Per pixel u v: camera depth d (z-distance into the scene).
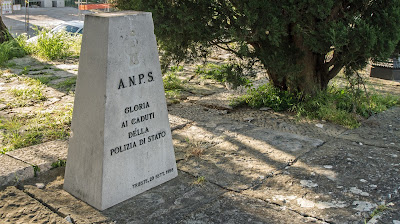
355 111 7.38
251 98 8.19
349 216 4.45
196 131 6.77
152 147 5.02
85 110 4.64
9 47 11.46
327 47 6.66
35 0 31.20
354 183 5.14
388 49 6.49
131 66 4.64
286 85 8.15
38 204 4.62
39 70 10.38
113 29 4.41
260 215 4.48
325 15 6.41
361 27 6.34
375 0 6.90
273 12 6.57
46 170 5.34
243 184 5.14
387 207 4.61
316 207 4.64
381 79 9.99
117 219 4.43
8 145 6.10
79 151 4.77
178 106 8.01
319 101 7.56
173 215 4.50
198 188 5.05
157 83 4.96
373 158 5.80
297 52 7.30
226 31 6.77
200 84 9.50
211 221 4.38
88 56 4.55
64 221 4.32
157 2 6.77
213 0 6.83
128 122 4.72
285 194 4.92
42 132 6.52
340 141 6.41
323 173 5.39
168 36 7.03
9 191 4.83
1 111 7.48
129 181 4.82
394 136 6.61
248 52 7.17
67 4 32.53
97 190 4.61
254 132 6.71
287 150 6.05
